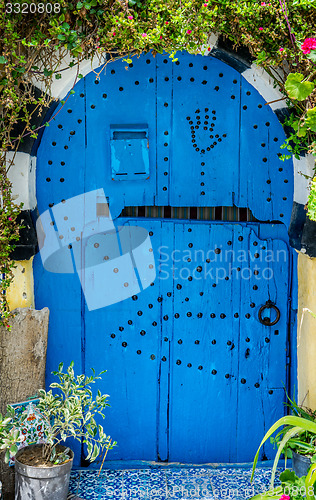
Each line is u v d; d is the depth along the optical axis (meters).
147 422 4.94
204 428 4.96
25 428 4.40
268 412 4.96
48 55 4.26
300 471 4.32
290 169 4.83
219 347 4.92
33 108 4.41
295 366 4.93
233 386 4.94
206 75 4.74
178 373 4.92
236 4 4.20
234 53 4.50
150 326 4.89
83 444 4.91
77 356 4.89
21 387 4.42
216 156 4.80
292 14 4.20
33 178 4.70
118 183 4.80
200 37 4.22
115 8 4.14
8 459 4.07
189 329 4.91
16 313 4.40
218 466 4.93
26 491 4.11
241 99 4.76
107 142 4.77
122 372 4.91
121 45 4.23
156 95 4.74
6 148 4.27
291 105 4.54
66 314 4.86
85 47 4.28
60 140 4.75
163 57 4.71
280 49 4.20
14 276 4.53
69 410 4.19
